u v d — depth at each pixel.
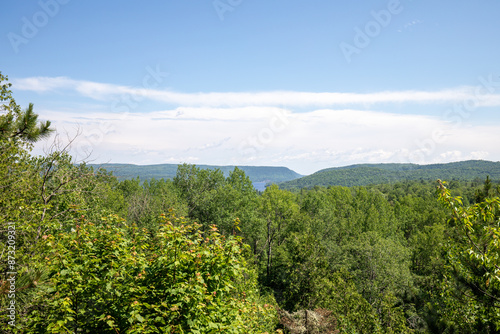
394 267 34.69
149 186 64.62
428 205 77.06
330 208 58.91
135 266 6.74
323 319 23.88
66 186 14.58
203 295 6.26
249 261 30.12
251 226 41.06
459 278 7.46
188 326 6.15
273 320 17.50
